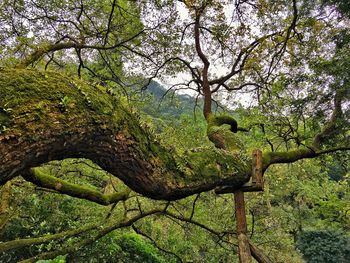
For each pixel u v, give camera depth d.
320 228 16.14
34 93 1.55
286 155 5.65
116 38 6.66
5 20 5.34
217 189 4.19
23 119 1.45
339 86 5.69
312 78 5.99
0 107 1.41
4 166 1.44
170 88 8.18
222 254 8.73
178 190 2.55
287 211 15.63
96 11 6.19
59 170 6.61
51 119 1.56
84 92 1.77
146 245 10.05
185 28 7.03
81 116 1.69
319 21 6.34
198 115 8.71
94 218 7.62
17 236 7.12
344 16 6.01
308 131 7.17
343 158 7.80
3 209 5.42
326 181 14.52
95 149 1.92
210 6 6.70
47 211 7.23
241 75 7.91
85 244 5.50
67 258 7.30
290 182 11.72
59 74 1.78
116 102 2.03
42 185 4.46
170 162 2.50
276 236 10.37
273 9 6.58
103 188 8.94
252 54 7.39
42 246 5.50
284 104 6.53
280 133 6.89
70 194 4.80
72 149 1.78
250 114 7.17
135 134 2.11
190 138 7.45
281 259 11.87
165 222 9.70
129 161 2.11
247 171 3.86
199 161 3.02
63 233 5.59
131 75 7.80
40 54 4.69
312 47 6.57
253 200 10.60
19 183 5.75
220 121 6.48
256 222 11.01
